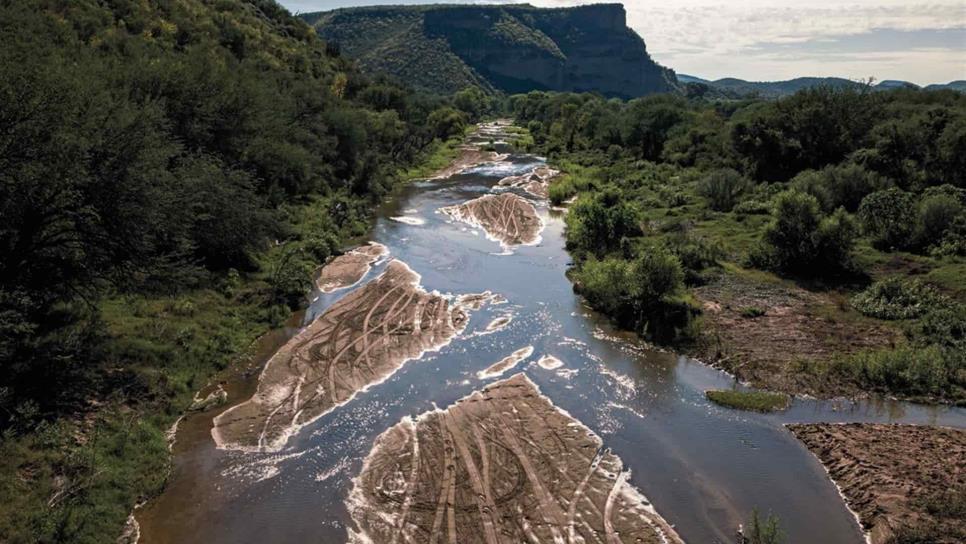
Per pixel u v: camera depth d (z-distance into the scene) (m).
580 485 16.14
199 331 23.39
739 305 28.23
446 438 18.11
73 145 18.25
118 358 20.17
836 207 41.22
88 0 48.94
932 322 24.48
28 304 17.94
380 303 28.64
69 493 14.32
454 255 36.78
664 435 18.61
